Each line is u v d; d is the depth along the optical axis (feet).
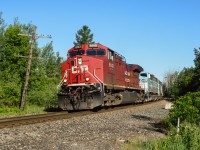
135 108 97.71
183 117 50.44
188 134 36.96
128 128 49.49
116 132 44.78
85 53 82.58
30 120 53.01
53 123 51.34
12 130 42.42
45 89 102.58
